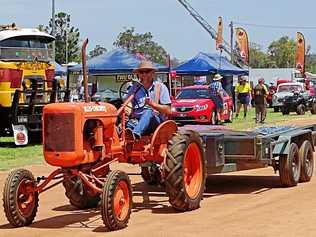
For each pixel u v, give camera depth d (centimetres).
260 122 2827
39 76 2041
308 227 794
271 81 6350
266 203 964
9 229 809
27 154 1741
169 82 2173
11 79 1975
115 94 2403
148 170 1107
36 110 2016
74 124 777
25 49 2020
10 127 2027
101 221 852
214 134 1012
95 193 841
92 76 2856
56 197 1059
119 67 2723
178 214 888
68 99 2092
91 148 809
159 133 895
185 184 895
